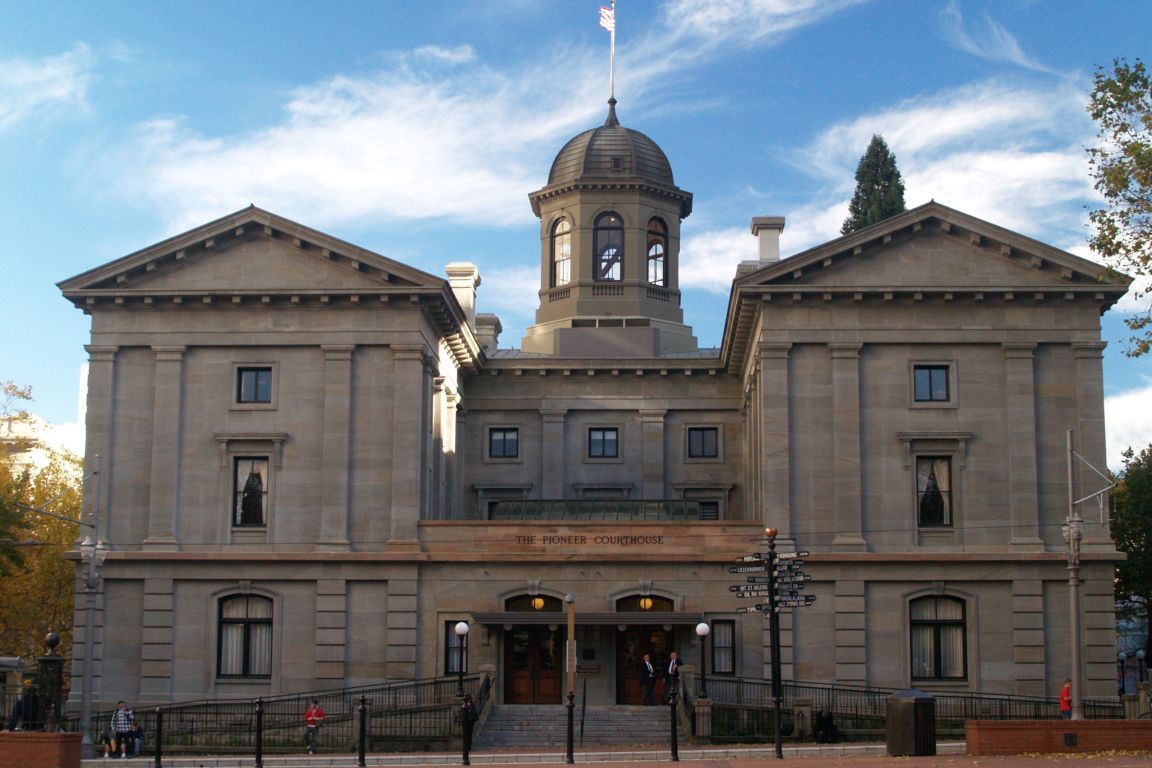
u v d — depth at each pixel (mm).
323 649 57344
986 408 58094
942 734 51875
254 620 58094
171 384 59312
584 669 58375
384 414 58719
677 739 47562
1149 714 50344
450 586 58188
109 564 58250
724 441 73625
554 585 58281
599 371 73688
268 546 58156
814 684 56250
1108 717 55156
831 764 37594
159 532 58344
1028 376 57969
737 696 56438
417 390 58781
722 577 58156
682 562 58219
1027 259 58062
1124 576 83625
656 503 67812
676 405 73938
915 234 58500
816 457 57781
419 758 45250
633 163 78062
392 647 57375
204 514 58594
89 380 59500
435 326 62812
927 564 56938
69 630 84812
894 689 56031
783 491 57469
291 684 57312
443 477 65500
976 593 56938
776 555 44344
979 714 55562
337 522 58062
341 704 56406
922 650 56938
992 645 56594
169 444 58906
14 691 56062
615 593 58219
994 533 57312
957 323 58438
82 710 51188
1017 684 56188
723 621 58062
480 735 51562
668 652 58656
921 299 58250
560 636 58719
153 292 59094
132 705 57281
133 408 59469
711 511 73250
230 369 59375
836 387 58031
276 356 59375
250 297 59000
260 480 58969
